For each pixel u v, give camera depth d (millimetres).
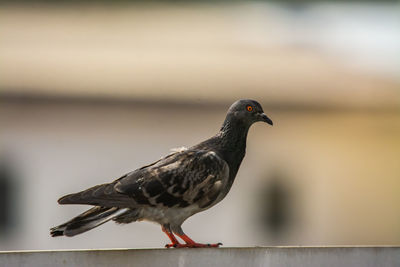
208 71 20219
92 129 18156
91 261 5629
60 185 18125
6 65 19000
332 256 5883
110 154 18219
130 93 18141
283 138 19188
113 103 18125
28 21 23656
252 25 26844
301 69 21625
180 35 24109
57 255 5547
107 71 19406
